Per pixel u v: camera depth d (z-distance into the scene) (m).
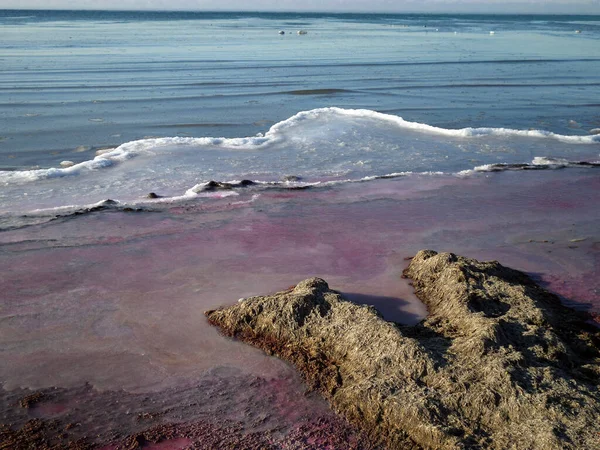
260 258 8.39
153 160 12.89
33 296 7.21
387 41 48.78
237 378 5.71
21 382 5.62
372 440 4.85
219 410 5.28
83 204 10.35
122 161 12.74
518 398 4.85
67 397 5.43
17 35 45.09
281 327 6.23
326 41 47.06
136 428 5.04
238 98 20.34
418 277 7.70
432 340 5.86
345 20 114.12
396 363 5.39
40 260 8.17
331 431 4.98
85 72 24.94
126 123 16.41
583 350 5.93
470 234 9.41
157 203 10.41
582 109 19.70
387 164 13.20
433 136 15.66
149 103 19.12
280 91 21.83
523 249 8.86
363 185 11.70
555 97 21.89
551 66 31.77
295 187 11.38
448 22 109.06
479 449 4.48
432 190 11.51
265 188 11.32
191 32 55.91
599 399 4.91
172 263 8.18
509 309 6.47
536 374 5.16
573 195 11.36
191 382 5.66
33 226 9.29
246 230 9.37
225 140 14.43
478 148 14.66
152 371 5.83
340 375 5.59
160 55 32.31
